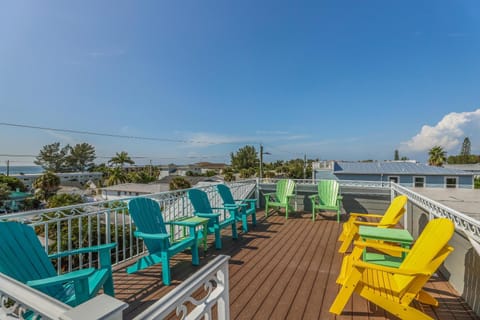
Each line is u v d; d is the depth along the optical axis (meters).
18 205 26.47
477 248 1.85
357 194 5.95
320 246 3.66
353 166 17.02
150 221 2.91
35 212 2.20
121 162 42.66
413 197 3.85
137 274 2.71
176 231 4.10
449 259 2.50
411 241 2.37
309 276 2.66
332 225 4.92
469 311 2.02
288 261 3.08
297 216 5.74
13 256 1.67
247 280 2.57
